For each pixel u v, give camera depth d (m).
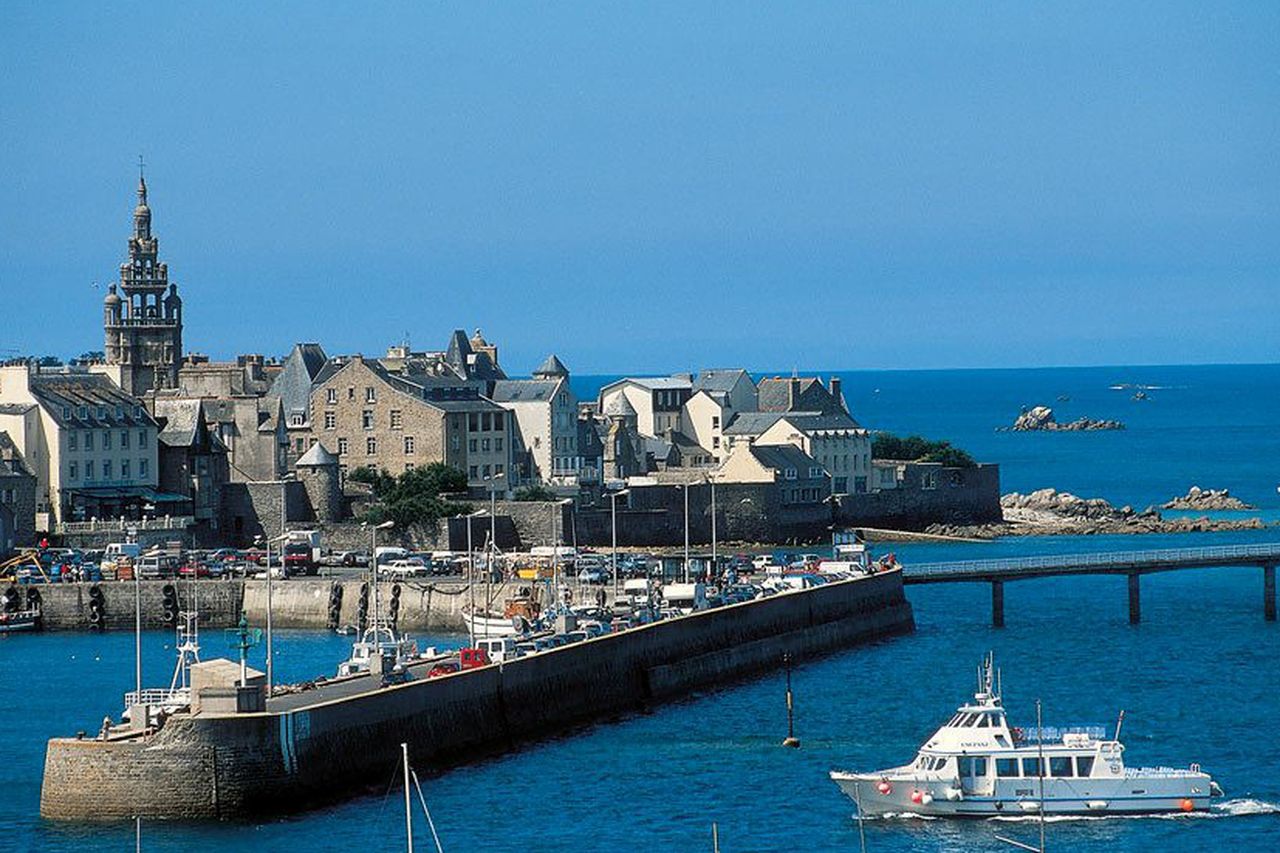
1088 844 195.50
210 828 195.38
